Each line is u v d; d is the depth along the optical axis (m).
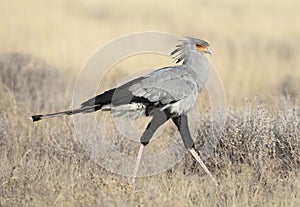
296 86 19.59
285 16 39.12
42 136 12.44
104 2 45.00
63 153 11.28
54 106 15.80
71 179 9.48
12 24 32.91
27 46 26.89
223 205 9.00
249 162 10.62
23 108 14.45
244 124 11.09
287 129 11.02
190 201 8.91
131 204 8.65
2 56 18.61
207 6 44.03
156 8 42.84
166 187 9.51
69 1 44.78
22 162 10.59
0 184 9.68
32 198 9.02
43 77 18.42
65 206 8.65
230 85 20.44
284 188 9.45
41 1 43.88
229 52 27.67
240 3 45.38
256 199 8.98
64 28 32.50
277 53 27.59
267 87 20.75
